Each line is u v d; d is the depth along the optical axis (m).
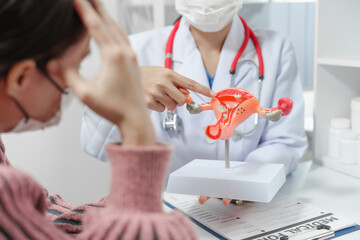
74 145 1.81
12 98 0.52
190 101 1.01
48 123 0.58
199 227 0.95
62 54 0.52
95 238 0.52
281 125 1.32
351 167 1.32
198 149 1.32
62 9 0.50
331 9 1.39
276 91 1.33
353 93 1.50
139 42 1.39
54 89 0.54
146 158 0.53
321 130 1.45
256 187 0.89
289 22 1.79
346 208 1.05
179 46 1.34
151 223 0.52
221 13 1.16
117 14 1.74
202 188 0.93
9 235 0.47
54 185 1.82
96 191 1.91
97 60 1.53
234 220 0.96
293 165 1.27
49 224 0.51
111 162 0.55
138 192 0.53
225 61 1.30
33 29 0.49
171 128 1.29
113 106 0.54
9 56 0.49
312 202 1.09
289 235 0.87
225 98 0.95
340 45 1.43
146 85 1.03
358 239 0.88
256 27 1.43
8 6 0.48
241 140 1.29
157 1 1.62
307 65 1.89
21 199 0.48
